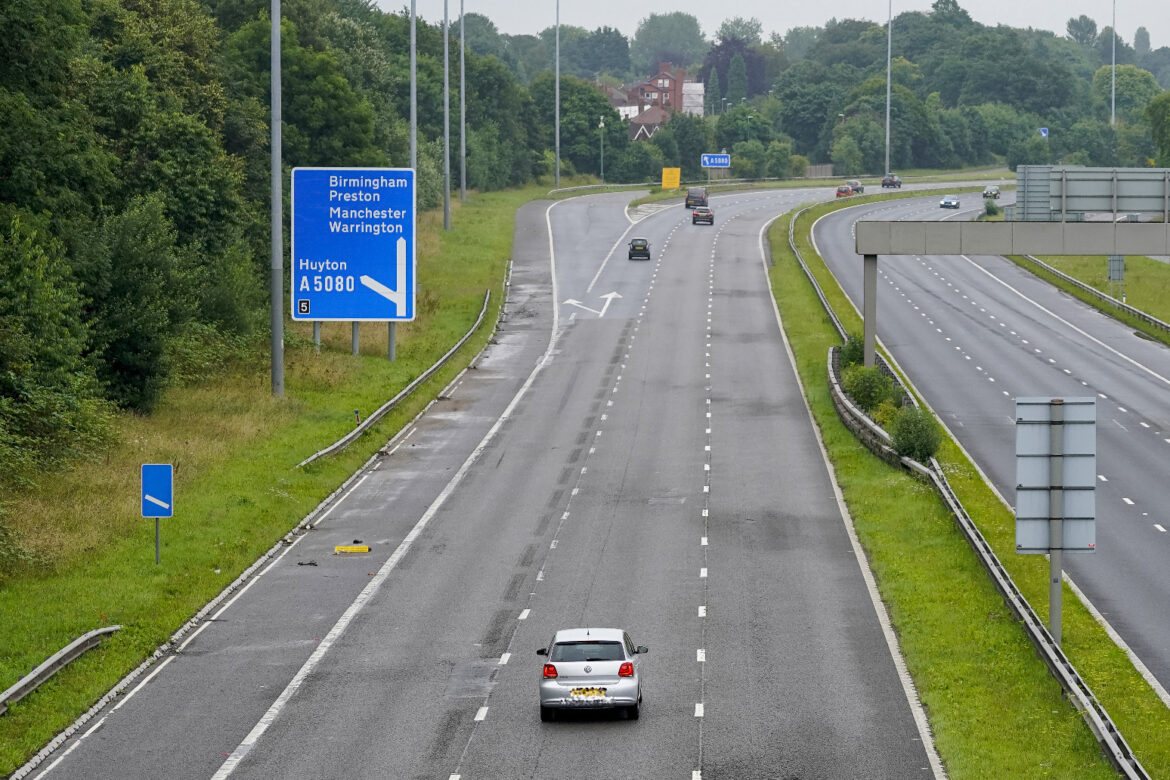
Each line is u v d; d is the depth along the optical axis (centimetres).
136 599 15388
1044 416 14112
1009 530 18700
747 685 12938
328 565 17612
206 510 19088
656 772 10769
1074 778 10356
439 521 19888
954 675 13025
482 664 13675
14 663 13138
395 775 10819
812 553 17938
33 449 19912
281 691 12950
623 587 16450
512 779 10675
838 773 10731
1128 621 15075
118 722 12150
